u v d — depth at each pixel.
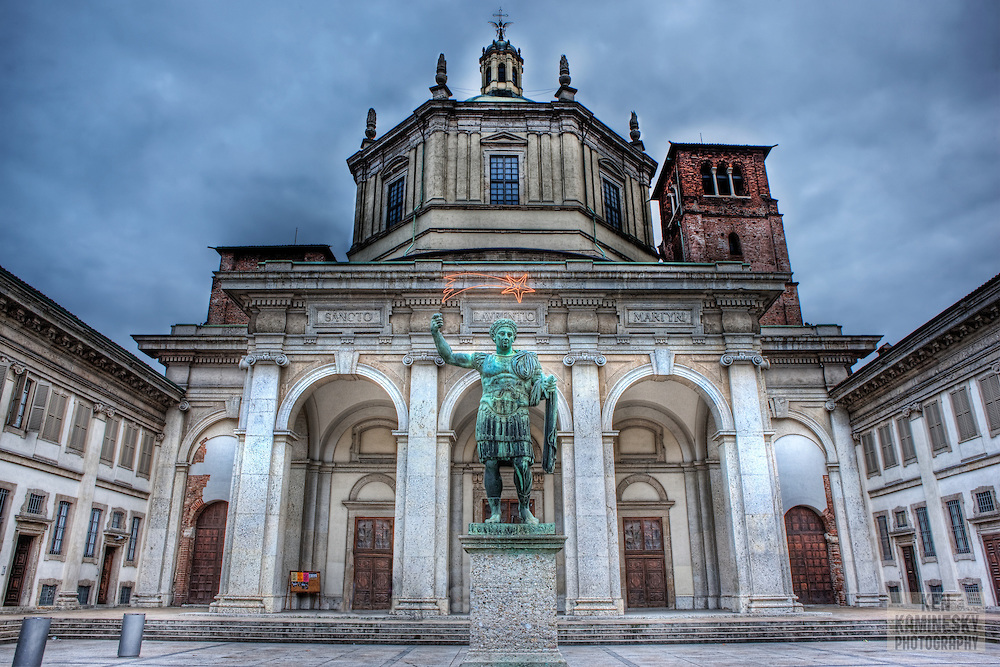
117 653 11.98
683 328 21.70
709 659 12.07
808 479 25.06
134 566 23.19
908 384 21.69
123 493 22.52
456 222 27.03
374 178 30.80
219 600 18.67
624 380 21.08
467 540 7.17
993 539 17.98
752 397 20.86
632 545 24.94
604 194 30.20
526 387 8.02
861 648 13.70
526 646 6.90
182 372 25.73
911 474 21.69
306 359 21.20
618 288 21.62
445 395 20.83
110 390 21.61
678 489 25.38
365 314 21.66
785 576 19.16
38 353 18.23
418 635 15.45
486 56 35.31
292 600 23.11
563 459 20.16
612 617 17.83
